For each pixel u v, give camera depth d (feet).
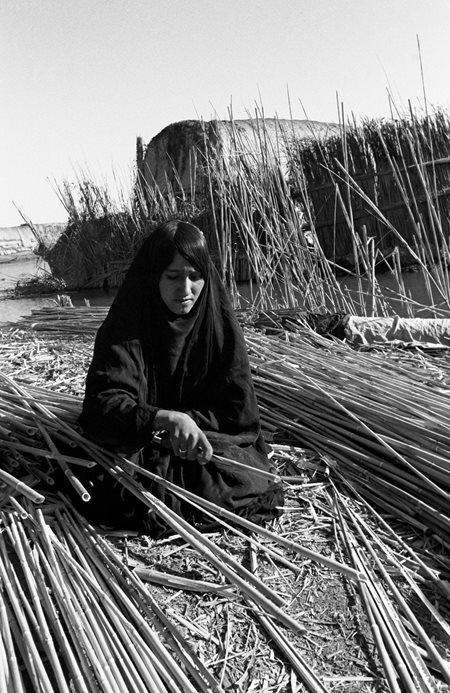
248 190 18.04
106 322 7.20
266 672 5.37
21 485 6.61
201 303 7.16
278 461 8.55
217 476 7.14
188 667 5.21
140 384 7.15
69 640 5.51
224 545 6.89
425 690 5.14
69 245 44.09
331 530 7.24
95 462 7.15
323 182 28.73
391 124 27.09
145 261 7.04
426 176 15.78
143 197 39.29
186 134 48.26
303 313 14.15
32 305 37.09
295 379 9.97
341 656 5.56
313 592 6.29
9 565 6.13
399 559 6.78
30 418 8.36
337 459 8.46
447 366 11.31
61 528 6.86
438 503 7.41
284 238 18.08
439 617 5.96
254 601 5.78
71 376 11.50
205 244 6.93
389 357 11.61
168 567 6.54
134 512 6.96
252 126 18.75
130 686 4.90
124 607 5.82
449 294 15.05
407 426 8.28
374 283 15.33
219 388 7.40
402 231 27.73
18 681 4.85
